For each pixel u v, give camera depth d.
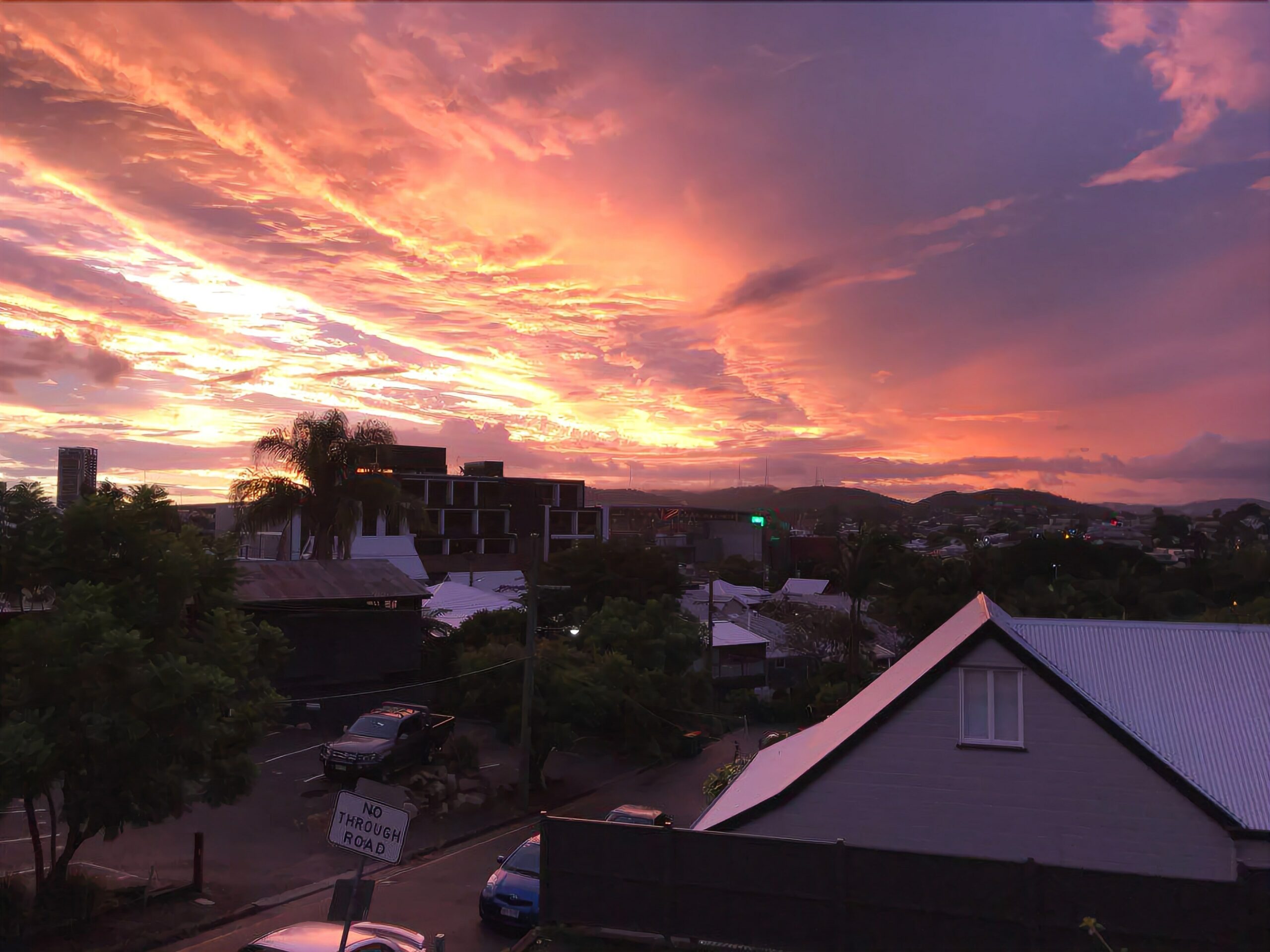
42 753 13.26
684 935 11.27
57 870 15.15
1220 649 13.73
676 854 11.38
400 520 49.12
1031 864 10.27
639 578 59.78
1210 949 9.71
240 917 16.48
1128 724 12.63
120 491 16.81
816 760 13.05
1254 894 9.67
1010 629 12.53
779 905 11.02
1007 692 12.47
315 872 19.31
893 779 12.63
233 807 22.80
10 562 15.73
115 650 14.11
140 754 14.50
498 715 32.44
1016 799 12.20
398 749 26.42
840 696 46.47
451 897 18.06
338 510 45.94
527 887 15.67
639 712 35.72
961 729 12.51
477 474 109.12
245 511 46.16
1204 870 11.43
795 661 61.81
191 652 16.44
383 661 36.97
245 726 16.78
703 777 34.47
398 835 8.80
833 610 62.31
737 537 137.00
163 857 19.05
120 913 15.70
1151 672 13.48
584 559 60.25
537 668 31.25
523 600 51.66
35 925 14.19
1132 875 9.99
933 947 10.50
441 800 25.86
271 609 33.41
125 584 16.03
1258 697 12.92
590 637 39.12
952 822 12.34
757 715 52.06
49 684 14.12
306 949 9.40
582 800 29.58
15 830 19.89
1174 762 12.20
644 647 38.69
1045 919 10.20
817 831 12.74
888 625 70.94
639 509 138.88
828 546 136.12
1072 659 13.84
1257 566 84.12
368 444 47.59
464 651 38.19
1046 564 88.06
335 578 36.81
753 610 73.00
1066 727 12.16
